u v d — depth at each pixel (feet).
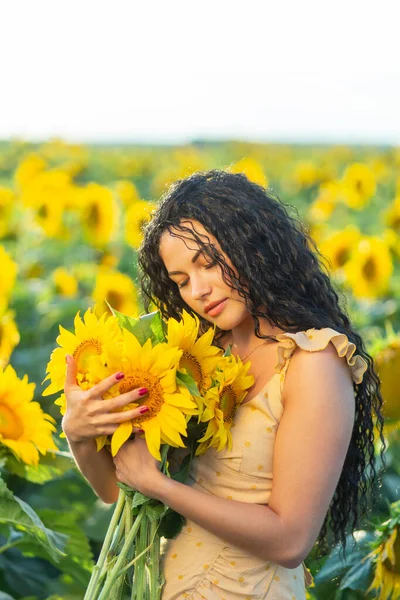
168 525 7.41
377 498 9.81
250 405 7.29
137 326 7.06
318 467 6.97
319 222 37.96
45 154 80.43
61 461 9.89
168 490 6.84
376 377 8.50
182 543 7.41
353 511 8.46
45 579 11.91
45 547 9.02
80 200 27.99
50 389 7.24
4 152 88.74
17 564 11.93
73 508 13.92
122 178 70.69
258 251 7.59
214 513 6.83
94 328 7.17
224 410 7.16
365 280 23.57
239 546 6.95
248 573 7.23
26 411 9.52
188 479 7.54
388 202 45.93
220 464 7.30
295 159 89.81
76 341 7.20
